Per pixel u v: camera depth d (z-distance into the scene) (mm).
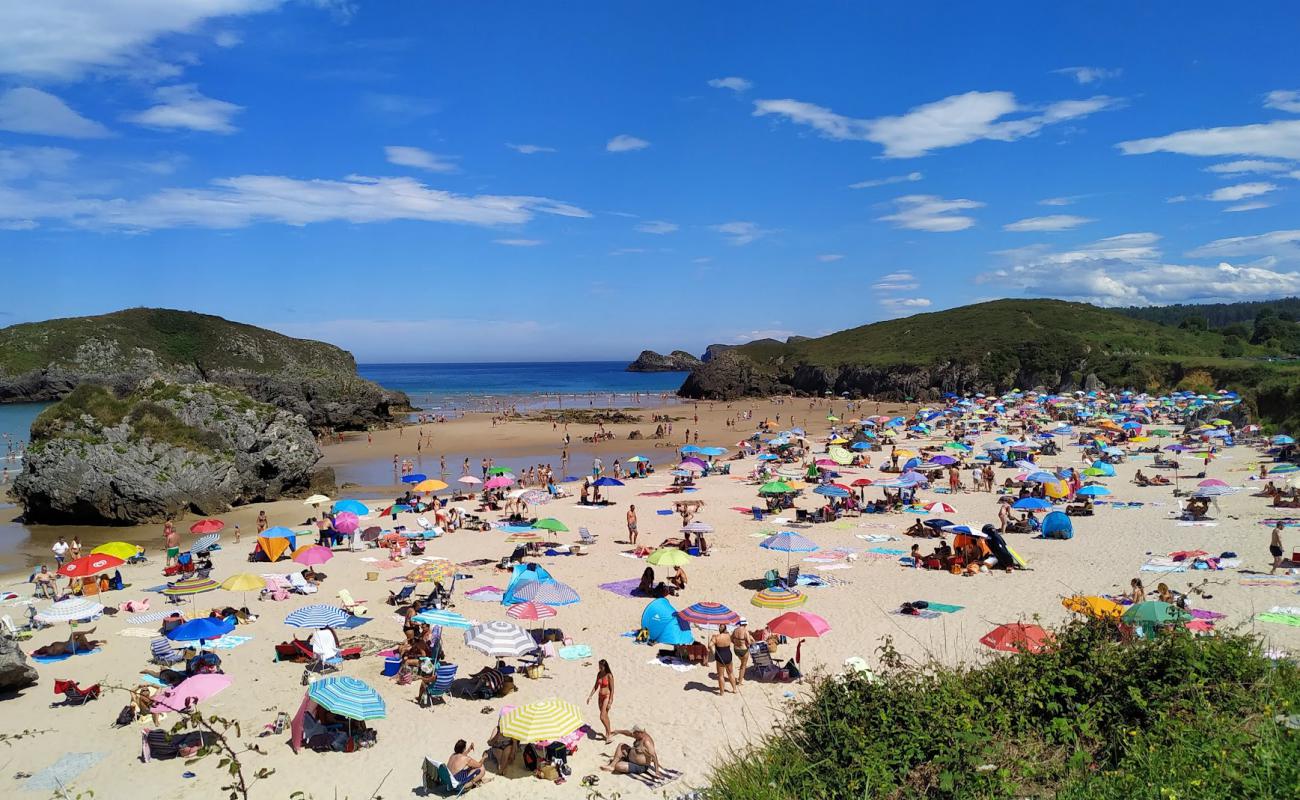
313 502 36562
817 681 15930
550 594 20234
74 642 20219
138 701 15945
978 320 156625
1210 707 8734
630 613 22438
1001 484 43781
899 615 21406
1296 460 43031
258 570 28766
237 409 47438
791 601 19219
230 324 168875
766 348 187000
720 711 15820
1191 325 155625
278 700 17141
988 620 20656
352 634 21391
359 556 30625
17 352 136000
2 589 27000
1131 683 9586
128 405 45000
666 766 13562
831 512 35438
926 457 50531
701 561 28406
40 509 39844
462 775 13141
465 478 42719
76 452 39844
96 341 143750
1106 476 39875
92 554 25812
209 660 18453
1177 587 22469
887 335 164875
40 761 14617
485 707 16547
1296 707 8445
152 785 13633
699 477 49750
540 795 12812
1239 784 7000
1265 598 20828
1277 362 95188
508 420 92688
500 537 33594
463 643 20406
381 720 16062
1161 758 7820
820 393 147125
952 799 8031
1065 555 27328
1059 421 75938
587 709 16203
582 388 178125
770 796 8805
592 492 42938
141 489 39156
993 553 26469
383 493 48375
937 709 9195
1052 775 8328
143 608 23562
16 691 17828
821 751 9391
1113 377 106688
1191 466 46250
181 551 32375
